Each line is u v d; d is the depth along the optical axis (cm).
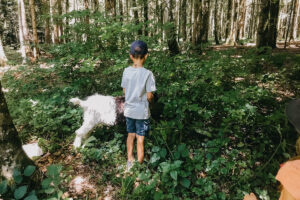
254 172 292
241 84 511
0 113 216
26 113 436
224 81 509
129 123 304
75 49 570
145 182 287
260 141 342
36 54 1212
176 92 450
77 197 269
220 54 658
